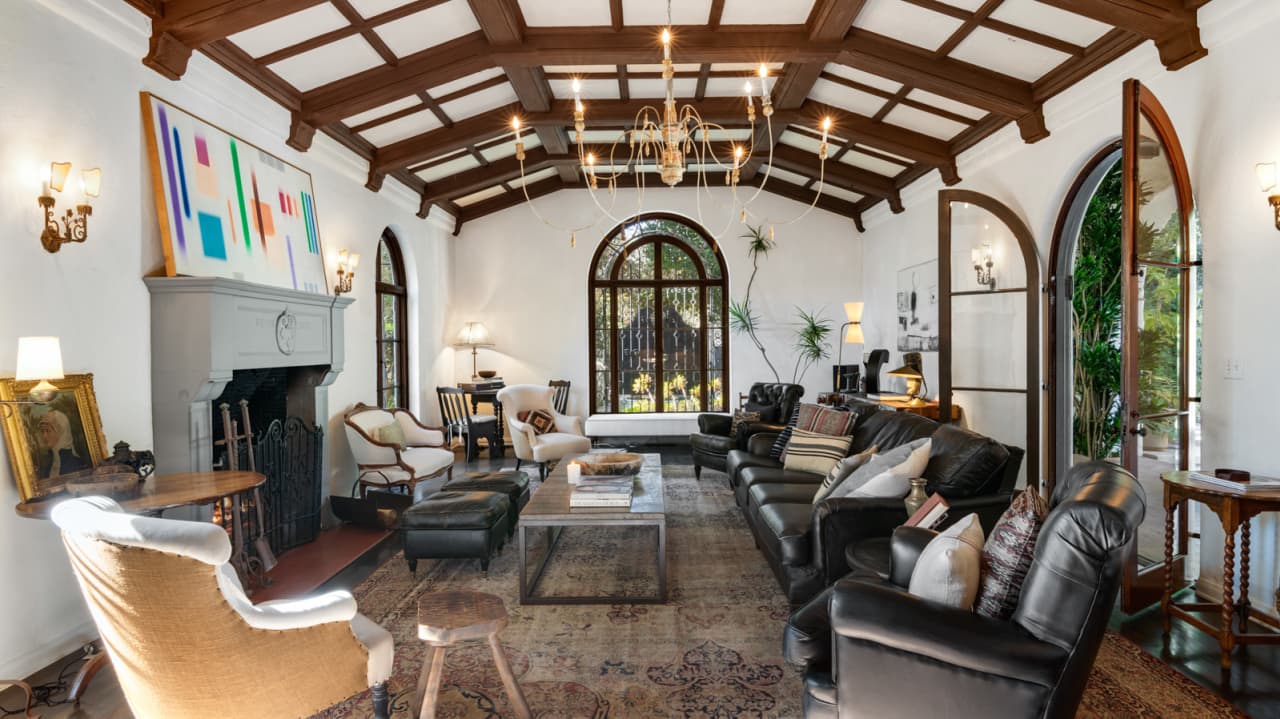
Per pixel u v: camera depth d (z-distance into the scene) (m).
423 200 7.10
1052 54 3.99
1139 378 3.11
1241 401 2.99
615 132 6.64
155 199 3.26
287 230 4.43
